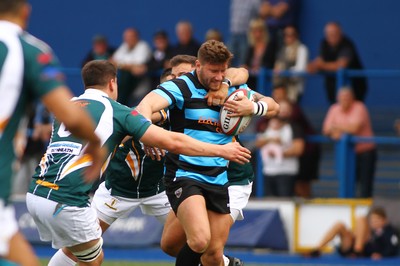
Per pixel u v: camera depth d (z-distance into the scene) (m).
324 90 55.12
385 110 53.88
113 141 22.09
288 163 44.44
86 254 23.50
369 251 41.50
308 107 55.25
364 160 44.41
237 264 25.16
